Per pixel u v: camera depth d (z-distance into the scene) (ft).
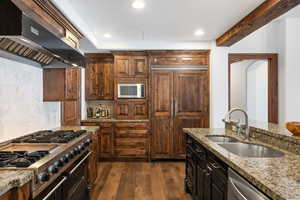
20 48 6.74
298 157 5.68
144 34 13.66
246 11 9.93
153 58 15.78
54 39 6.57
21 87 8.32
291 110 15.07
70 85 11.25
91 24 11.75
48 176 5.06
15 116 7.93
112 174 13.32
